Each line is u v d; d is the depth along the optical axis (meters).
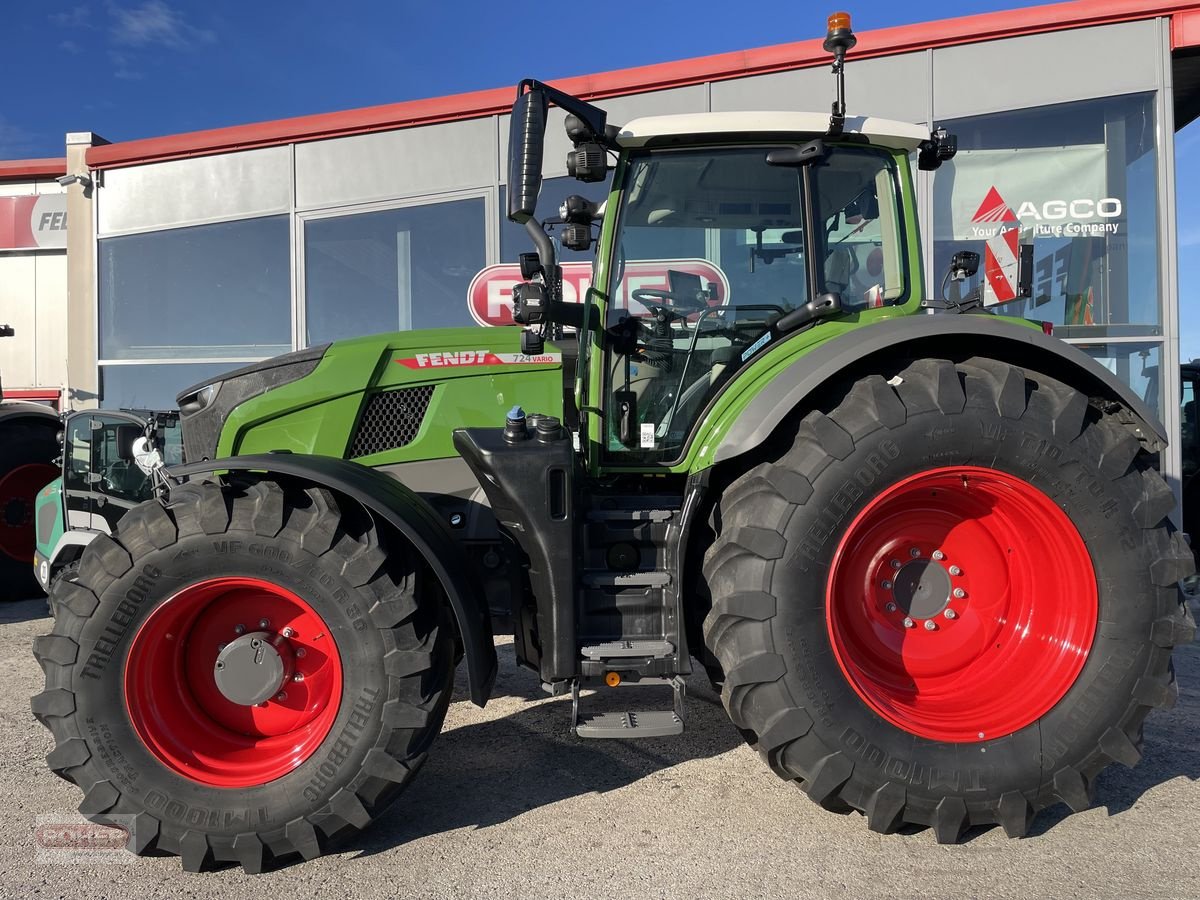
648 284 2.88
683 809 2.57
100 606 2.20
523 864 2.24
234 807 2.19
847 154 2.93
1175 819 2.46
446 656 2.38
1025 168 6.38
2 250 11.25
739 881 2.13
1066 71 6.22
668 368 2.88
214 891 2.12
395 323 7.57
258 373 3.07
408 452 3.07
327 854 2.31
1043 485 2.35
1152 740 3.09
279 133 7.63
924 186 6.46
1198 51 6.10
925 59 6.43
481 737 3.23
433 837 2.41
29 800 2.70
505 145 7.23
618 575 2.49
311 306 7.72
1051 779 2.30
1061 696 2.34
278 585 2.25
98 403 8.13
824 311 2.80
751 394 2.59
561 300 2.93
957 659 2.53
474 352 3.14
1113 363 6.30
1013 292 3.31
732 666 2.32
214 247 7.93
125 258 8.08
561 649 2.37
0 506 6.59
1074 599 2.39
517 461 2.39
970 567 2.55
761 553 2.30
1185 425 7.04
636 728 2.33
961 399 2.35
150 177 7.98
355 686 2.24
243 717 2.39
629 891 2.09
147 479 5.99
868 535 2.51
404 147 7.46
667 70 6.74
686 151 2.86
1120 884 2.10
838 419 2.37
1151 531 2.38
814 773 2.27
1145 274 6.22
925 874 2.16
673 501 2.77
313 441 3.03
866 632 2.52
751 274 2.90
